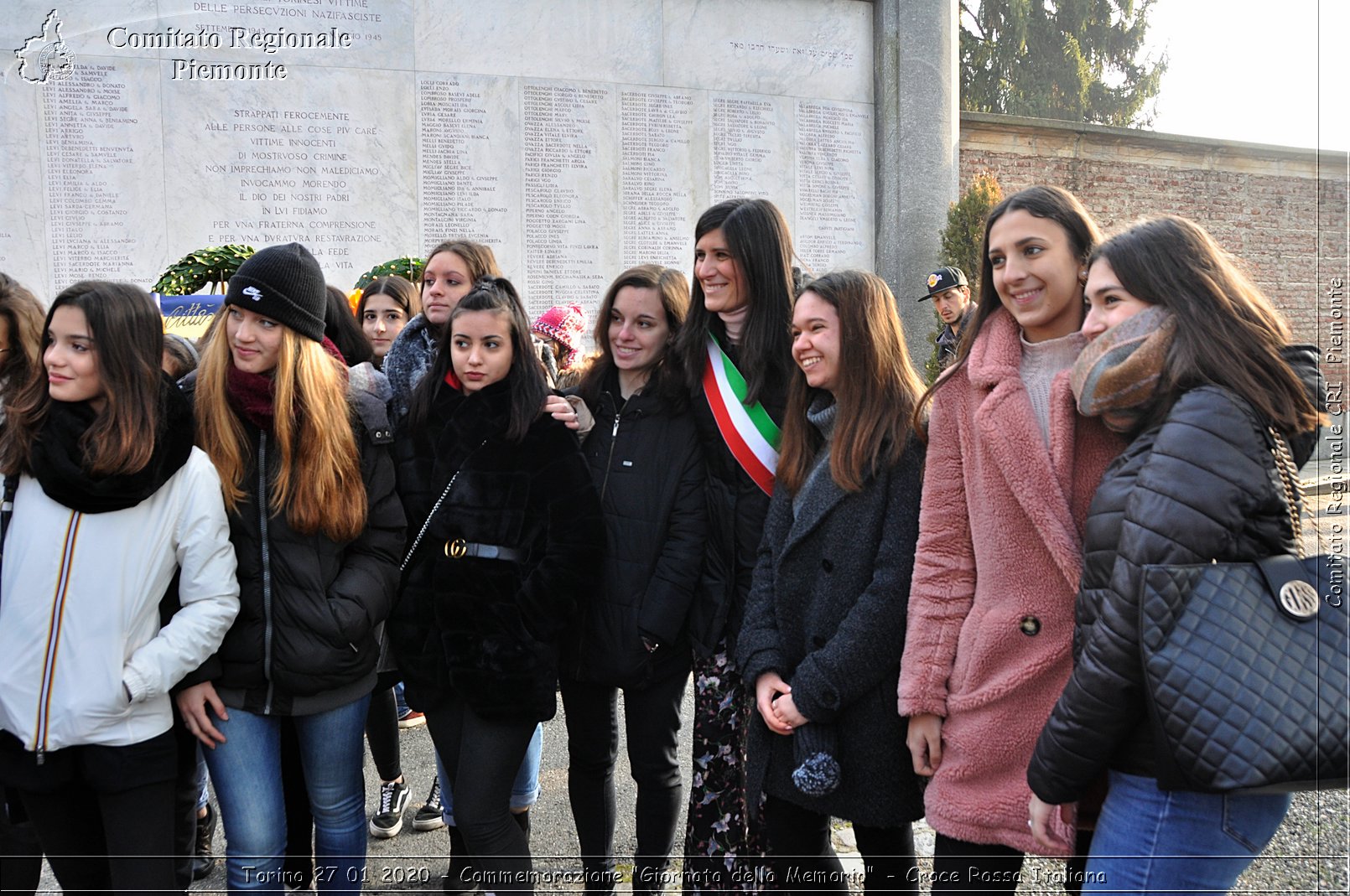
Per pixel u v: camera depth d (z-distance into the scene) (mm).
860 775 2182
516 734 2430
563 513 2443
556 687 2475
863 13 8305
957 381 2139
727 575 2539
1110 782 1789
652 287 2658
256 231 7047
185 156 6906
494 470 2484
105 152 6777
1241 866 1686
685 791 3576
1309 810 3191
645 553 2545
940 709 2068
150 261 6859
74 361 2098
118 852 2139
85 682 2092
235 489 2318
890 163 8266
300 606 2320
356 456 2422
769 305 2531
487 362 2492
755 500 2514
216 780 2324
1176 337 1714
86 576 2109
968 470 2084
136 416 2100
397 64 7258
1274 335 1723
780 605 2299
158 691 2133
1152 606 1575
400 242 7312
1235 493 1573
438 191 7375
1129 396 1746
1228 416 1618
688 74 7875
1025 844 1962
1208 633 1540
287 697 2338
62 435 2115
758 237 2510
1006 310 2117
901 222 8234
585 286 7707
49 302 6738
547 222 7605
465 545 2471
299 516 2307
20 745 2125
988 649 2006
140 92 6820
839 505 2230
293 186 7098
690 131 7895
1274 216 10469
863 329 2221
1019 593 1999
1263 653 1530
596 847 2674
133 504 2139
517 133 7508
